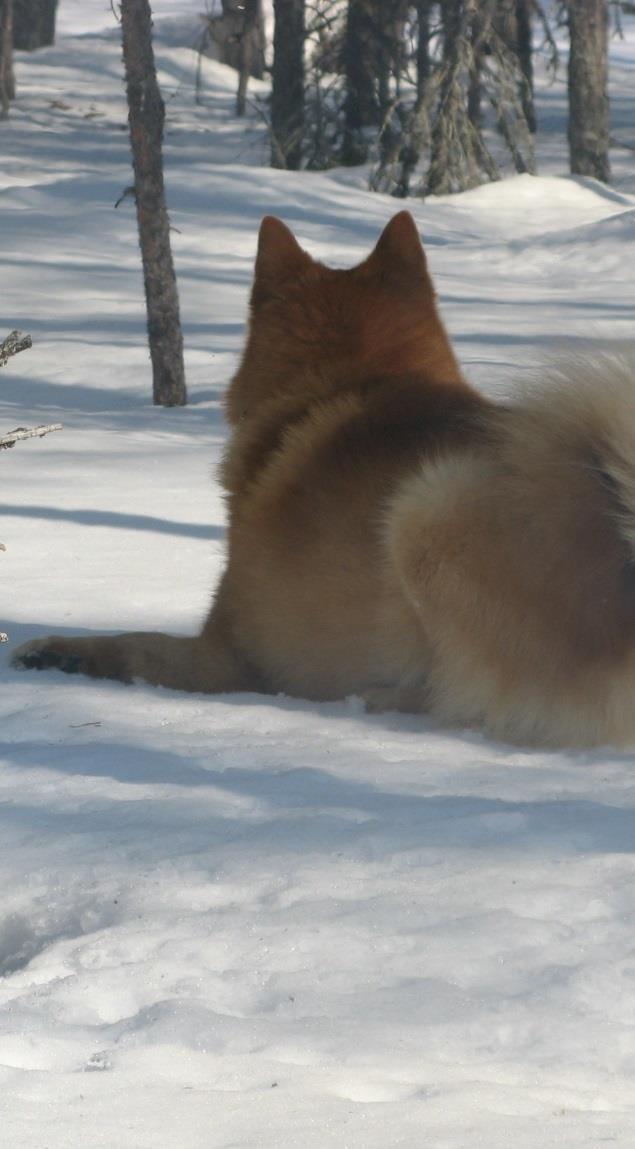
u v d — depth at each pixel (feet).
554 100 347.77
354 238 182.91
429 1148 13.70
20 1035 17.13
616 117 319.27
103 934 20.38
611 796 26.81
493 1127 14.32
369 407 35.12
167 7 474.90
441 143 213.66
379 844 23.73
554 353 32.53
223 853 23.50
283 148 236.22
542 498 30.86
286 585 34.78
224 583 36.70
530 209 207.31
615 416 30.07
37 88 349.82
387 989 18.40
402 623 32.81
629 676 30.73
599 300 140.46
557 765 29.40
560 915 20.88
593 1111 15.03
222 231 183.21
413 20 236.63
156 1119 14.61
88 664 37.50
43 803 26.96
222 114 334.24
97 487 70.49
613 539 30.45
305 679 35.47
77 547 56.65
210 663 36.91
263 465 36.14
